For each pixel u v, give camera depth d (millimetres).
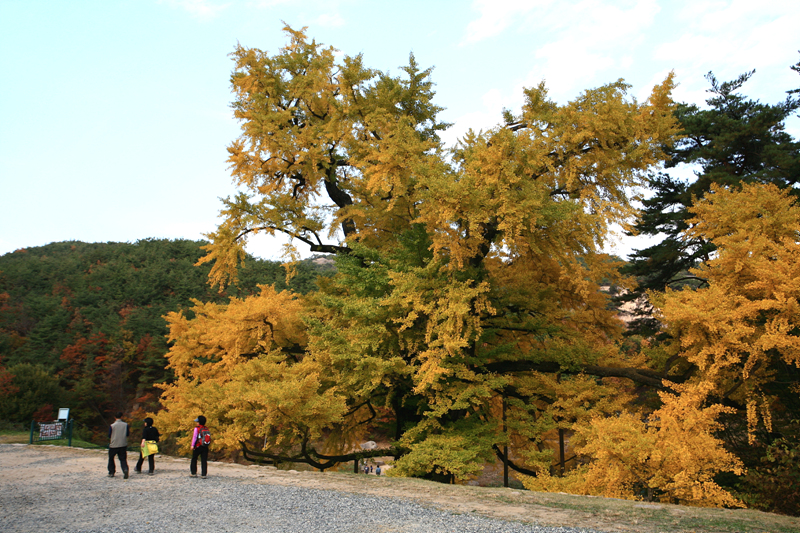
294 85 20016
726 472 11531
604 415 13625
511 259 18422
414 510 7105
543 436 15367
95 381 51906
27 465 12617
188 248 101250
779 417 11945
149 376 54375
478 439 13680
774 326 10219
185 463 12883
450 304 13000
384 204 17828
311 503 7656
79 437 39500
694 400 10508
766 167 20969
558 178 15031
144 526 6344
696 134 23859
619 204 13867
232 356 17375
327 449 20656
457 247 13188
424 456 12328
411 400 16750
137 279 79250
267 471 11375
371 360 13398
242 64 20297
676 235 24609
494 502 7742
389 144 14781
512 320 18203
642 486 10266
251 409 14516
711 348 10922
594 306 18516
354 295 15789
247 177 19594
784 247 10859
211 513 7027
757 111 22844
